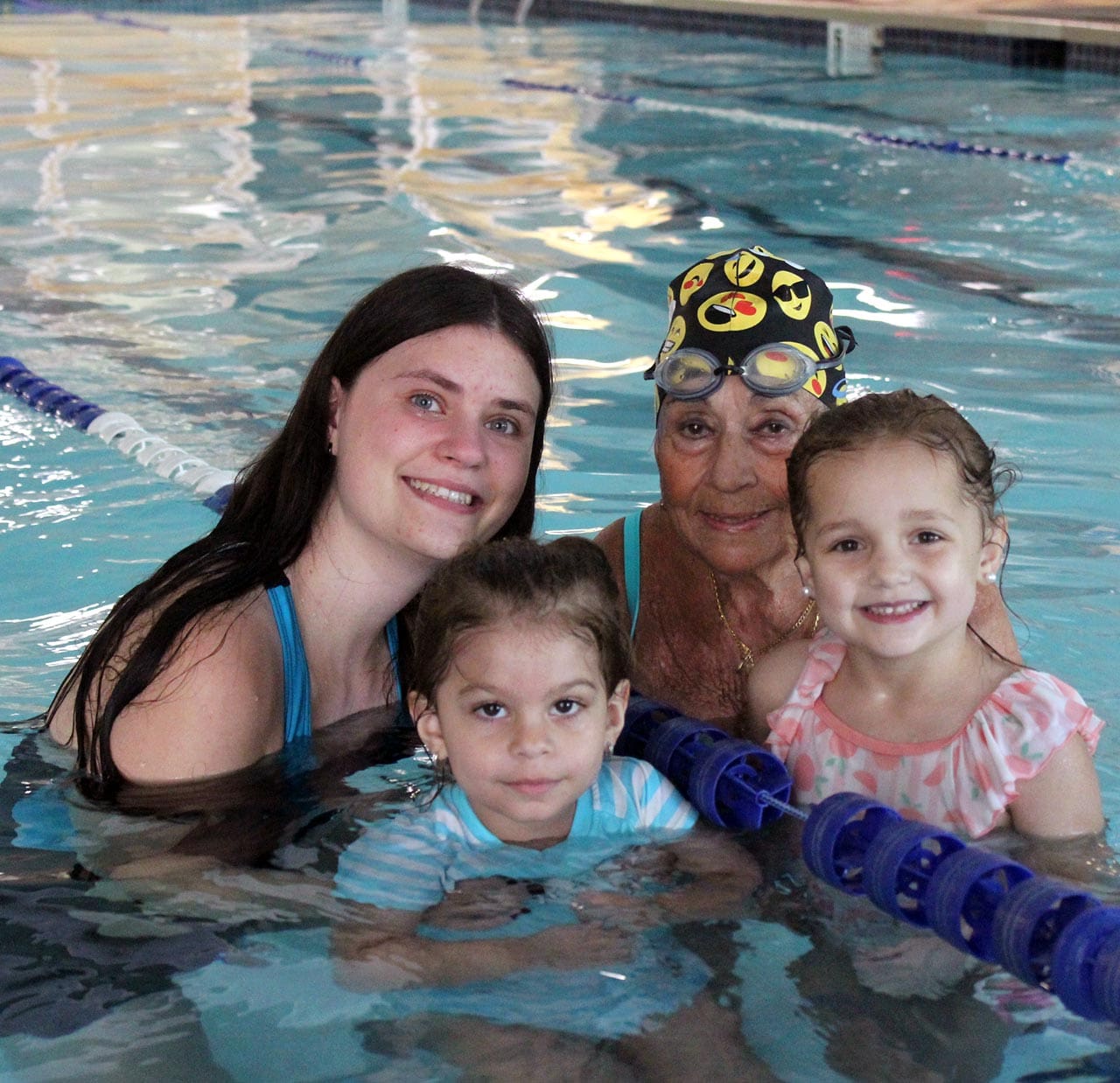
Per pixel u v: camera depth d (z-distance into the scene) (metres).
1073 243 6.09
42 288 5.80
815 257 5.97
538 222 6.69
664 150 8.36
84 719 2.49
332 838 2.32
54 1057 1.78
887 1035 1.83
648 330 5.13
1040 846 2.29
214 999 1.90
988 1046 1.80
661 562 2.83
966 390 4.41
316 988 1.92
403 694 2.82
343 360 2.49
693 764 2.43
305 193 7.39
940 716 2.39
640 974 1.96
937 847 2.04
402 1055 1.78
